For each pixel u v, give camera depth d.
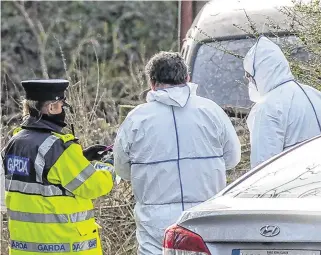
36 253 16.06
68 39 47.84
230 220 12.61
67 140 15.97
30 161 15.95
